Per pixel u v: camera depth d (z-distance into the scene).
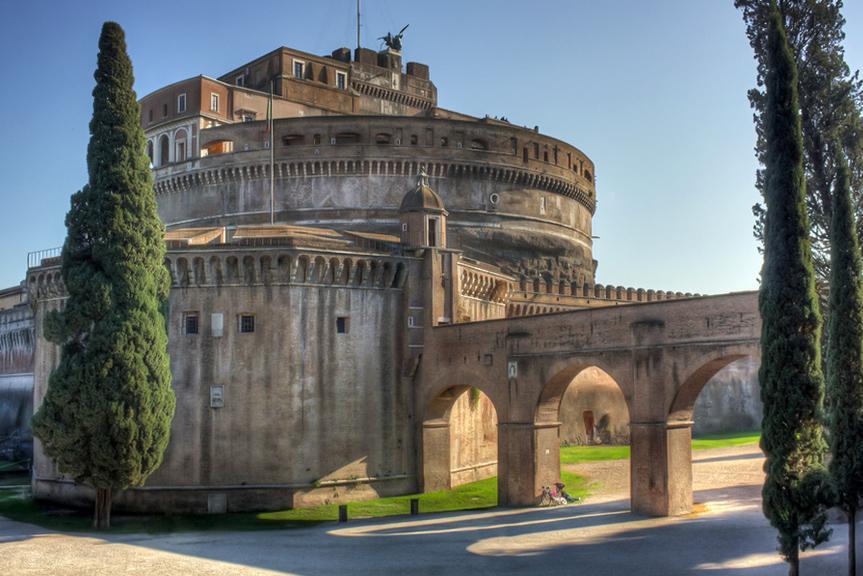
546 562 33.47
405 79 102.62
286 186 76.75
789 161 29.77
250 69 92.50
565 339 45.81
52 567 33.66
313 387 51.50
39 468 55.88
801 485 28.34
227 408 50.75
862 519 38.69
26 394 86.25
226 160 77.19
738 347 37.72
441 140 79.12
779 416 28.98
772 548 34.25
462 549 36.50
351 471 52.09
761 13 41.44
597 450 73.06
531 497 47.50
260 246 51.31
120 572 32.59
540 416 47.91
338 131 77.44
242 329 51.44
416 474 54.44
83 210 44.03
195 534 42.91
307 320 51.81
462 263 58.19
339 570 32.75
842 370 29.86
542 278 83.38
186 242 52.25
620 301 87.69
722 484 52.00
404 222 56.91
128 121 44.97
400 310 55.19
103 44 44.94
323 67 92.50
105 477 42.56
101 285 42.78
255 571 32.59
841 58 40.50
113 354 42.31
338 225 75.62
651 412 41.31
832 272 30.58
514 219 82.75
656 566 32.16
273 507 49.88
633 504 42.25
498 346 49.62
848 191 30.53
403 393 54.66
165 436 44.22
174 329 51.12
